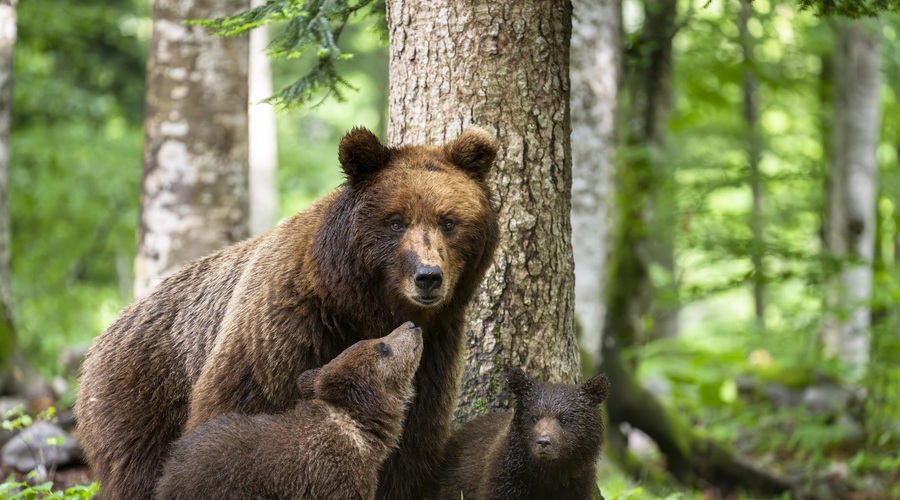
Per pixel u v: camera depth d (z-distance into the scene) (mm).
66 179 23984
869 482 16391
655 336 32250
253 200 22641
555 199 8773
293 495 7059
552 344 8891
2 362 14938
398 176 7238
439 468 8273
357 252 7211
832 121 23391
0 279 15391
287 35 8711
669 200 22422
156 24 14031
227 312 7750
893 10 9023
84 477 11438
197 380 7918
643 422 15805
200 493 6949
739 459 16141
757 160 27844
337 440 7254
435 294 6977
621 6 16109
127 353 8344
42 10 23391
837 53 23094
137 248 14453
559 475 8203
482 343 8812
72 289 25531
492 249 7609
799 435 17250
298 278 7449
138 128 27281
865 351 21719
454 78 8547
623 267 17297
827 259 17656
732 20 21531
